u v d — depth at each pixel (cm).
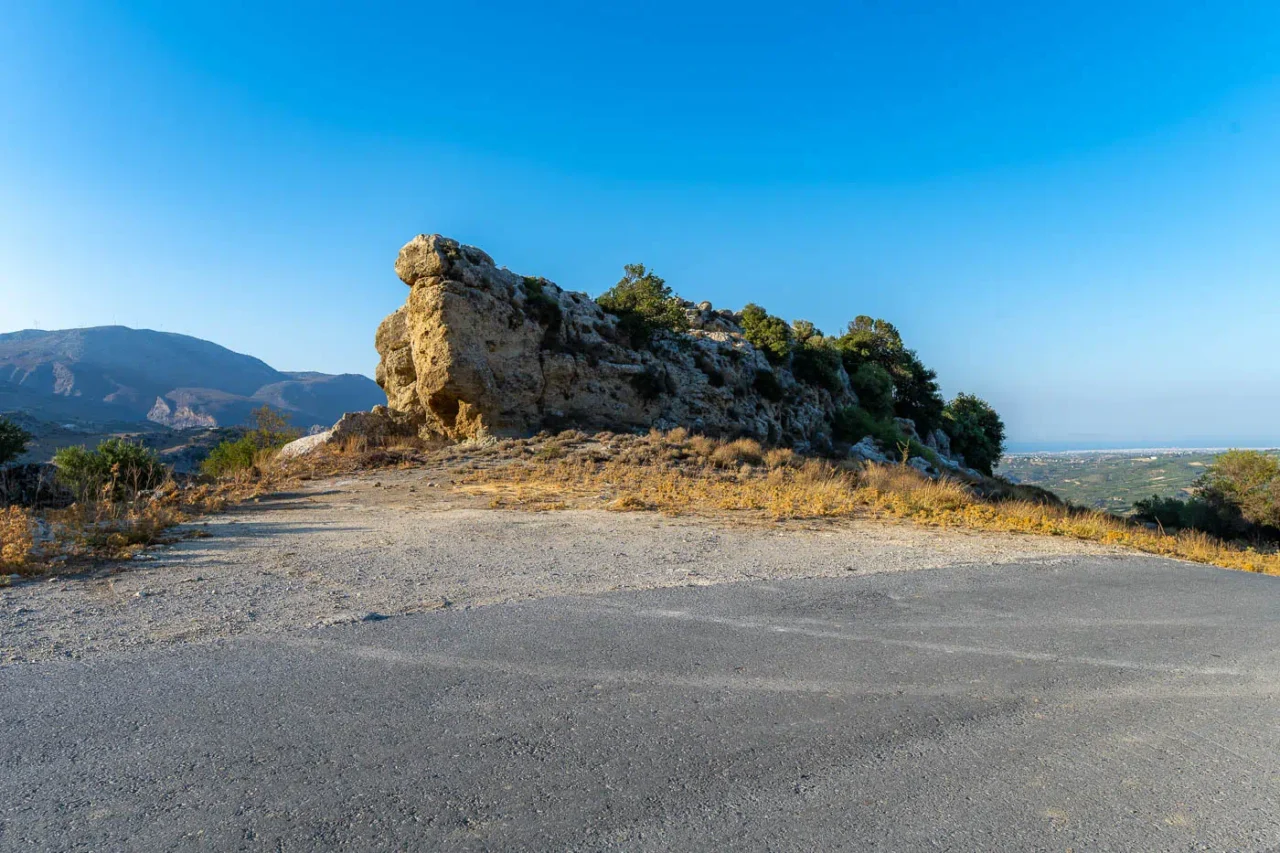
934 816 301
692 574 774
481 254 2784
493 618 581
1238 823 300
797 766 342
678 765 340
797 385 3903
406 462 2238
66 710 394
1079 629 590
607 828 287
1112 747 371
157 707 399
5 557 747
